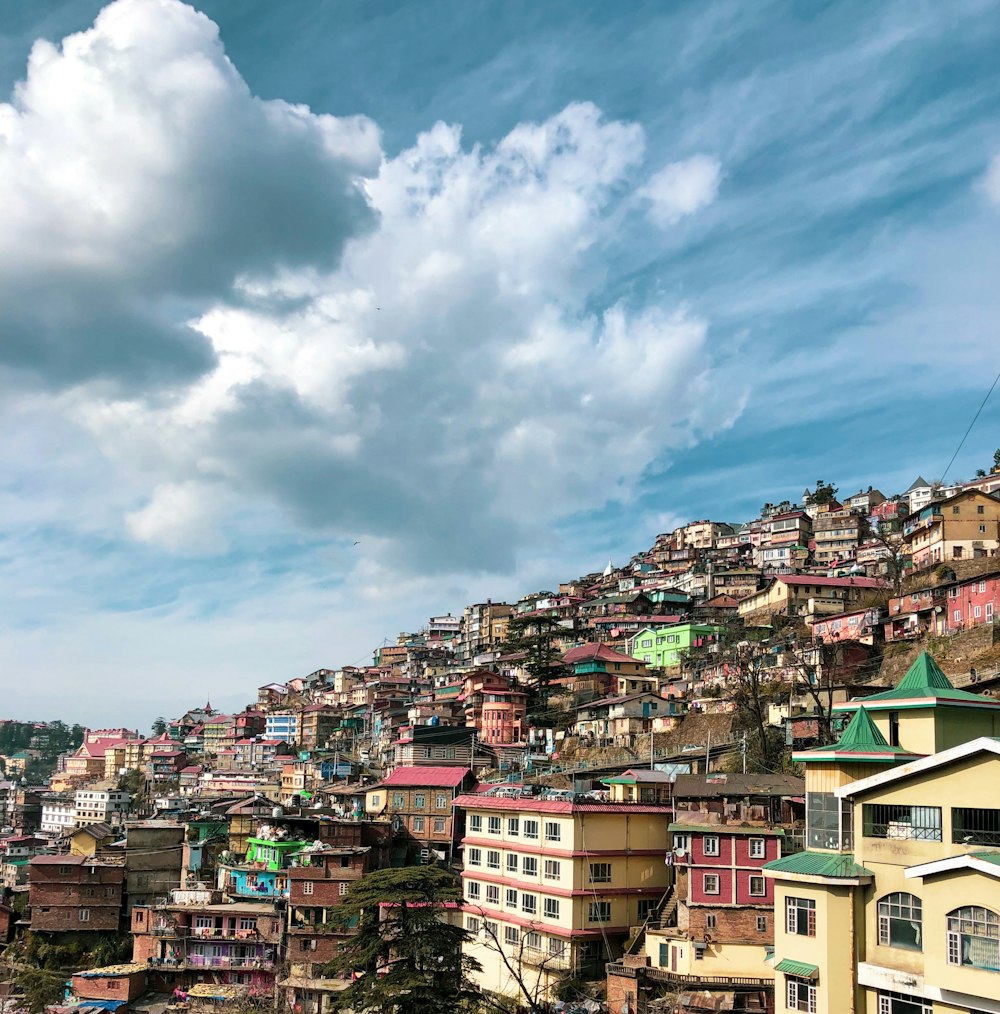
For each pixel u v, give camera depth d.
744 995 53.34
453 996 49.62
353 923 76.38
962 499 120.69
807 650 105.12
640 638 153.38
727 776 66.88
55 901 91.44
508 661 168.50
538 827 67.69
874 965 39.94
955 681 83.31
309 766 148.00
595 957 62.69
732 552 195.62
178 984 80.75
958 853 37.94
